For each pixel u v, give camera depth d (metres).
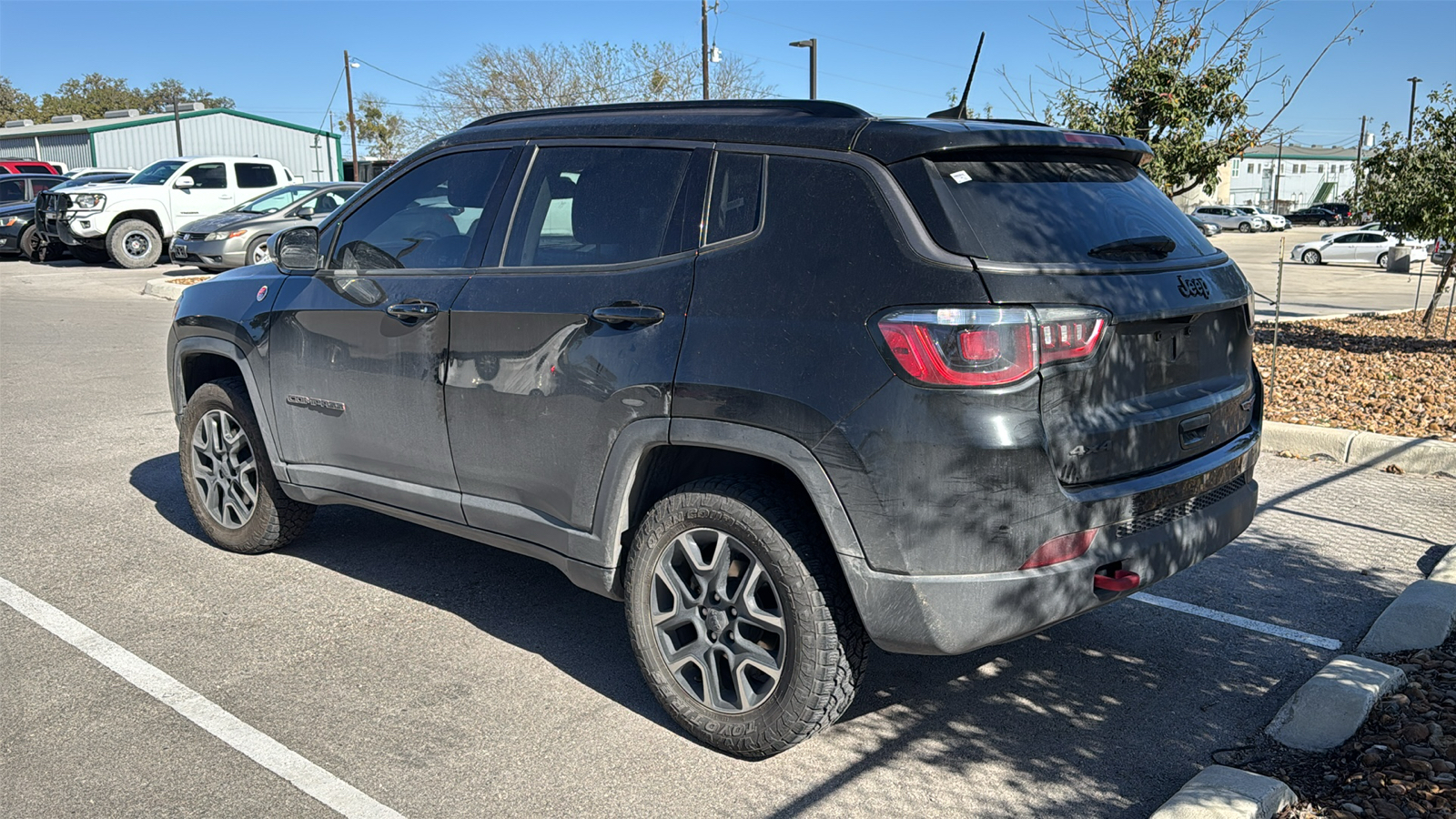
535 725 3.57
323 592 4.70
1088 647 4.23
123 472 6.59
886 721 3.64
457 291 3.93
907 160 3.09
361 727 3.53
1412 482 6.38
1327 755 3.36
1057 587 2.97
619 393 3.42
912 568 2.95
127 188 22.08
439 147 4.27
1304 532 5.51
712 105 3.69
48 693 3.72
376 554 5.21
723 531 3.29
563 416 3.59
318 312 4.40
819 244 3.13
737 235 3.32
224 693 3.75
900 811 3.10
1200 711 3.72
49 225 22.20
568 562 3.69
